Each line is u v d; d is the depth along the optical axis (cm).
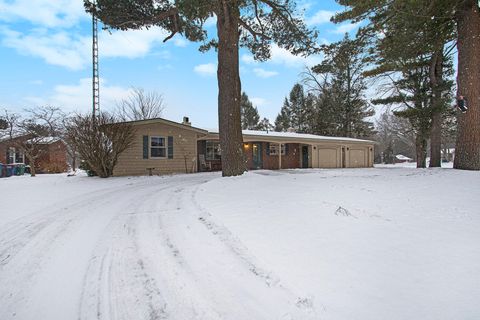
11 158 2158
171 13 1088
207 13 862
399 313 191
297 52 1179
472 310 191
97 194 783
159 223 454
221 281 257
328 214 437
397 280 235
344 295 217
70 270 294
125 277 274
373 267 260
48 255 334
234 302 223
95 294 246
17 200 693
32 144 1755
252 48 1249
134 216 509
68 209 584
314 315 196
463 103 941
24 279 276
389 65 1383
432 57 1427
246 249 317
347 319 188
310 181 802
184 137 1570
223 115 949
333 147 2277
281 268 267
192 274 274
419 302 203
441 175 832
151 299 235
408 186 687
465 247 302
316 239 335
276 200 538
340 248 307
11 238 396
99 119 1248
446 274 243
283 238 341
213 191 668
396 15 896
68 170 2184
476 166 923
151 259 313
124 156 1378
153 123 1468
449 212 447
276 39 1162
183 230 407
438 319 183
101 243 370
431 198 547
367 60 1348
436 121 1455
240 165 948
